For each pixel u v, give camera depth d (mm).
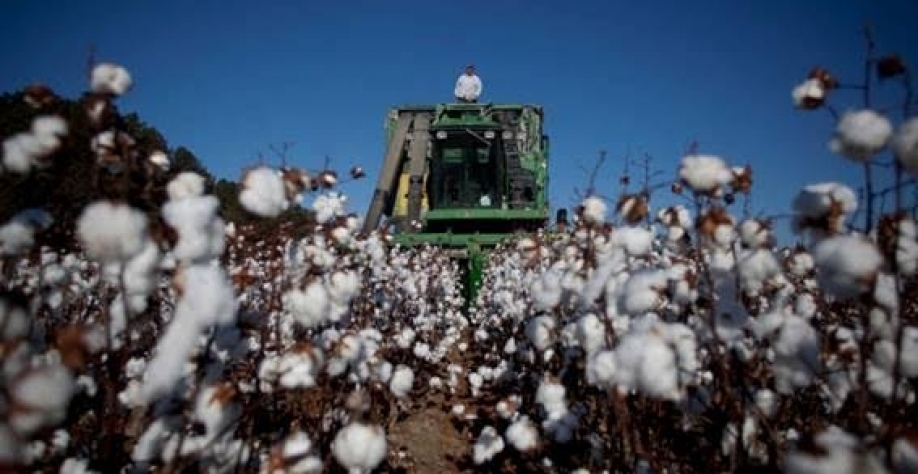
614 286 2555
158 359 1722
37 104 1976
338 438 2203
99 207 1572
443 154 12664
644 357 1864
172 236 1779
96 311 3023
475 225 12367
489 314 8898
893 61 1819
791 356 2201
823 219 1934
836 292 1822
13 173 1923
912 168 1658
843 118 1778
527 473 4062
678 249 2998
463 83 14656
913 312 2652
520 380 5234
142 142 2260
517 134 13406
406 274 7625
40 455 2146
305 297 2328
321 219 3404
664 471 2734
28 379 1284
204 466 2203
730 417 2535
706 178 2092
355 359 2883
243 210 2170
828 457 1483
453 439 5199
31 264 2574
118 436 2383
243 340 2393
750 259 2320
